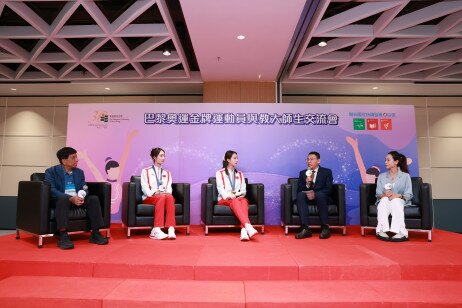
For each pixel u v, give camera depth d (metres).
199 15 4.39
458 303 2.27
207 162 5.92
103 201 4.06
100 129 6.01
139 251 3.39
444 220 7.72
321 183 4.65
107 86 7.39
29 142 8.02
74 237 4.30
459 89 7.57
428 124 7.99
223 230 5.04
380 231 4.20
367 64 6.50
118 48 5.50
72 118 6.03
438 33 5.09
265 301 2.28
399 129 6.07
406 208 4.25
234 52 5.50
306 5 4.34
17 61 5.99
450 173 7.86
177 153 5.94
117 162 5.94
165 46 5.81
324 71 6.95
